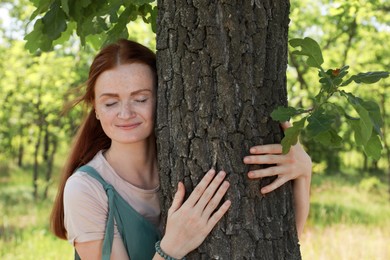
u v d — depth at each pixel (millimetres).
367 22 9523
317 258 7367
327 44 10148
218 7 2150
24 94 12711
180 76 2207
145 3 2645
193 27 2174
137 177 2461
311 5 10172
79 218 2326
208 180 2164
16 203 12922
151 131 2361
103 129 2371
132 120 2316
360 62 10477
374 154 2107
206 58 2168
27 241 8594
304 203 2398
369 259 7469
